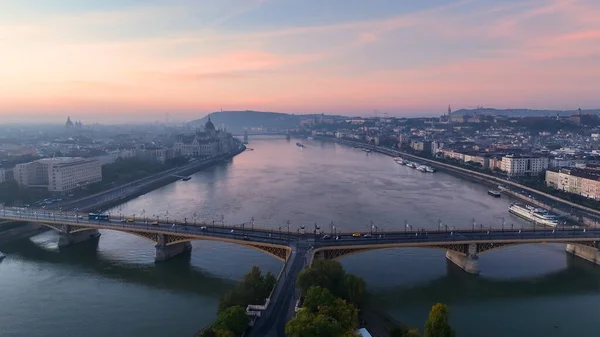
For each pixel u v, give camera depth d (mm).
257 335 199125
